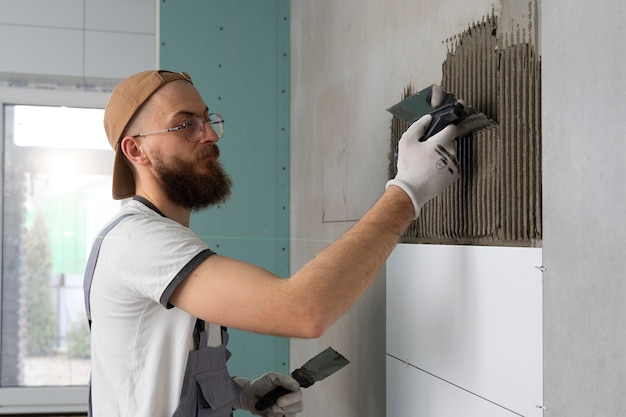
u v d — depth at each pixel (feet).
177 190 4.02
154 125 3.98
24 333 12.20
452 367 3.52
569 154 2.51
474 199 3.39
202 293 3.21
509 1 3.02
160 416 3.65
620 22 2.21
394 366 4.35
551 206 2.63
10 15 11.61
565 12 2.53
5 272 12.14
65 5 11.77
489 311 3.14
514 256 2.93
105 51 11.87
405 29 4.30
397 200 3.28
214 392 3.98
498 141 3.14
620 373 2.22
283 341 7.16
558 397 2.57
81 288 12.36
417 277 3.99
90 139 12.41
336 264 3.08
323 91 6.18
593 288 2.36
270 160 7.19
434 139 3.33
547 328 2.65
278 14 7.22
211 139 4.09
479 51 3.32
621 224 2.21
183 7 7.07
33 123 12.24
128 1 11.94
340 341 5.75
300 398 4.64
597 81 2.33
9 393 11.91
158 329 3.63
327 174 6.07
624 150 2.19
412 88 4.19
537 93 2.79
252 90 7.18
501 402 3.02
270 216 7.16
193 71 7.07
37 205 12.25
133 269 3.41
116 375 3.67
